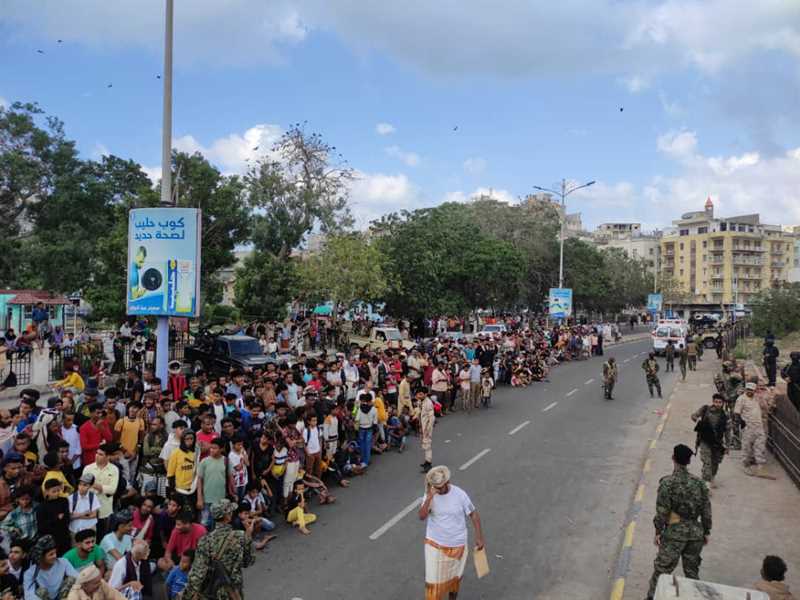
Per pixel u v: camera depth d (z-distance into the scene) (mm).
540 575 7898
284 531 9398
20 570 6281
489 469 12930
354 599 7180
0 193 38094
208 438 9359
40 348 18031
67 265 37062
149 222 13781
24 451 8125
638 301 85250
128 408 10031
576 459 13766
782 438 12695
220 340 21469
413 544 8867
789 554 8250
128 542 6953
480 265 41688
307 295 33812
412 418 15844
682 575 7543
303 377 15086
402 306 38438
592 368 32750
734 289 111688
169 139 14000
